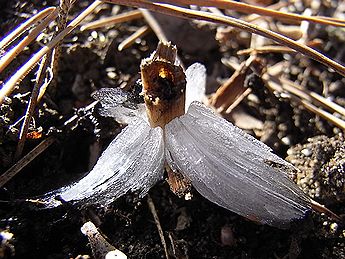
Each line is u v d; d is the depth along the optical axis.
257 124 0.06
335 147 0.05
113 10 0.07
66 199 0.05
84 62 0.06
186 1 0.05
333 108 0.06
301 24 0.07
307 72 0.07
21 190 0.05
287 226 0.05
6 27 0.06
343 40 0.07
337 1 0.07
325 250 0.05
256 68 0.06
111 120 0.05
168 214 0.05
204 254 0.05
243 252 0.05
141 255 0.05
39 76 0.05
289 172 0.05
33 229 0.05
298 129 0.06
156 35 0.07
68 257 0.05
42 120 0.05
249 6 0.05
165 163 0.05
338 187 0.05
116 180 0.05
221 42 0.07
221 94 0.06
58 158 0.05
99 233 0.05
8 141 0.05
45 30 0.06
